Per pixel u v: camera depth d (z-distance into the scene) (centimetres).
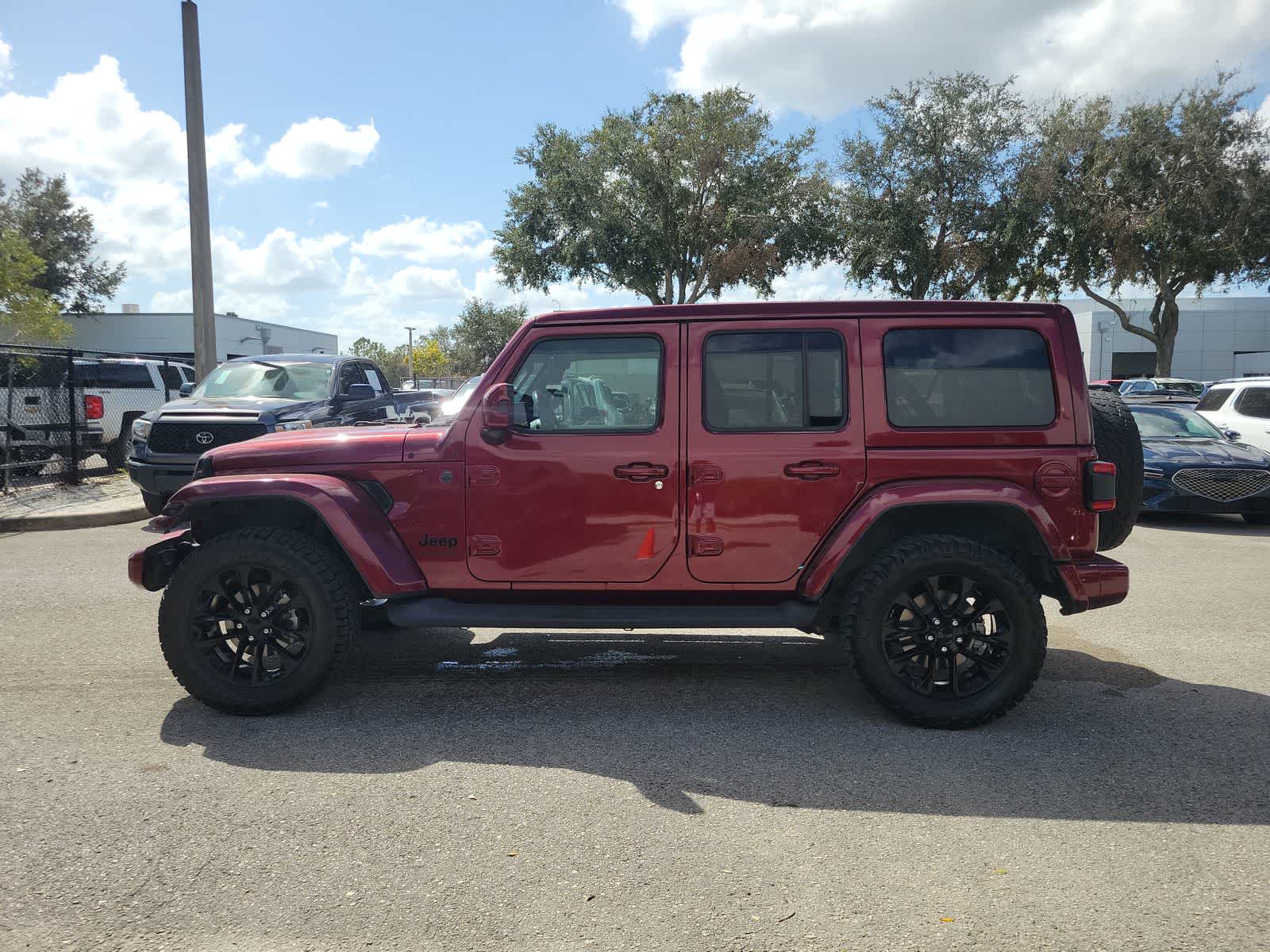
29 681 481
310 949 245
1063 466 420
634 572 436
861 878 282
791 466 426
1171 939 249
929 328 429
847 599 414
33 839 307
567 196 3309
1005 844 305
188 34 1405
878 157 3145
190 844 304
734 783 356
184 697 459
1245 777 361
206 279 1459
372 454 445
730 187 3284
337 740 401
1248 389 1334
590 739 403
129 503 1147
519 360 445
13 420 1298
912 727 418
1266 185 3070
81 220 5028
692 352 435
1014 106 3108
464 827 317
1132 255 3167
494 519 439
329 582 424
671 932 253
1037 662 406
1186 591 710
